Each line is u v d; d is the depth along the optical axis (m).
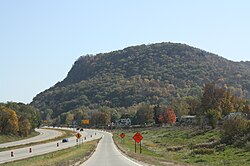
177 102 169.00
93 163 38.50
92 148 70.88
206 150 62.78
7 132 126.25
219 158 52.59
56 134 157.00
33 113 169.75
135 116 189.12
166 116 153.38
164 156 56.03
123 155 52.97
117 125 198.00
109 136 138.12
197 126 108.56
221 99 113.88
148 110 179.25
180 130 115.56
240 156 53.78
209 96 115.00
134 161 40.94
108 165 35.78
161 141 97.00
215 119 93.44
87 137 132.75
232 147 64.19
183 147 73.38
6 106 144.50
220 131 83.94
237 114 93.38
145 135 126.38
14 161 47.44
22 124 138.00
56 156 51.62
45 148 82.88
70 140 119.00
